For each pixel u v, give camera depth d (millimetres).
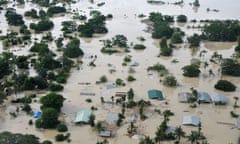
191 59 167375
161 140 101750
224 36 197375
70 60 154750
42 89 132250
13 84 132125
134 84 138500
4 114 114438
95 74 146750
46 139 102000
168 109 120312
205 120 114750
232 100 129125
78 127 108750
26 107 115812
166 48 172500
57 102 114312
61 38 179375
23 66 148625
